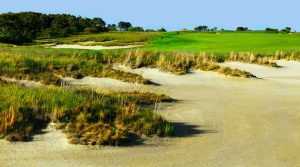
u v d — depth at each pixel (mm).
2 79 24375
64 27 116250
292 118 19547
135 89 25781
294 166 13523
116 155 13742
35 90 18875
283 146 15398
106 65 30453
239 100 23531
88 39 86812
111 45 69812
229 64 35000
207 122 18344
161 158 13734
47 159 13117
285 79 31438
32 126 14820
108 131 14922
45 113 15688
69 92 19188
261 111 20812
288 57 38125
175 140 15531
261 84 29078
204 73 31000
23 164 12703
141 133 15562
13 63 27031
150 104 21328
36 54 32219
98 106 17016
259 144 15539
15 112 15211
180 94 24906
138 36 89438
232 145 15305
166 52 36625
